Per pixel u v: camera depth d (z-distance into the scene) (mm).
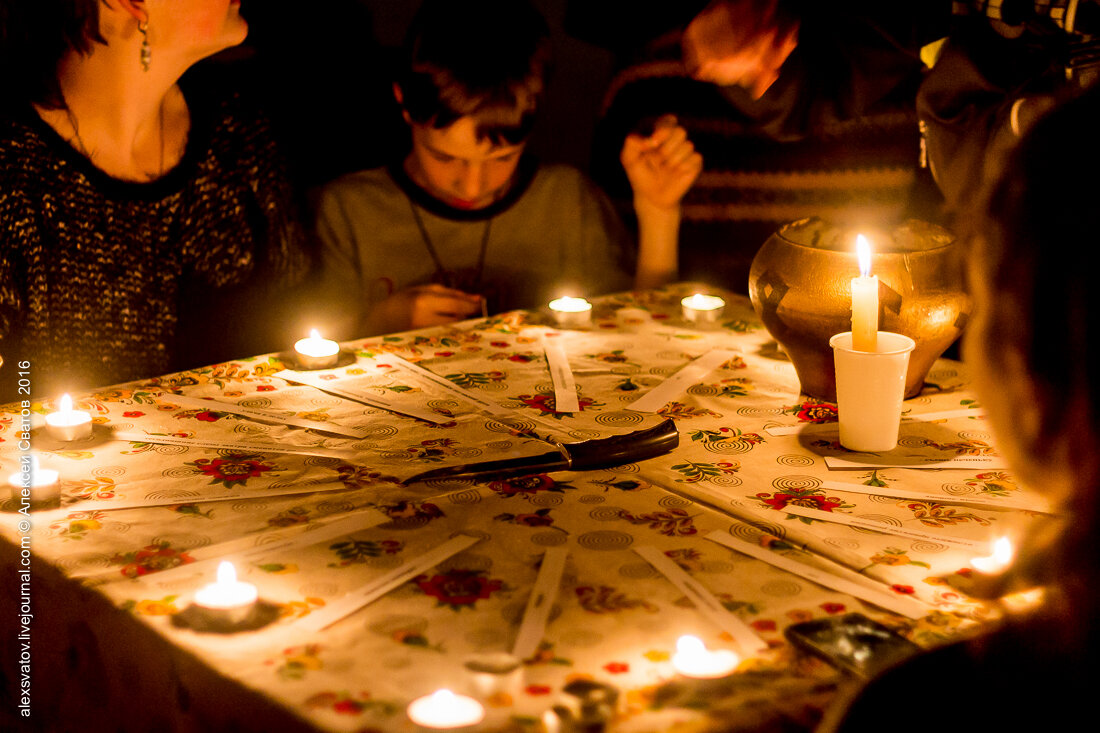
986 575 836
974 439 1192
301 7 2078
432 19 1946
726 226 2162
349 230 2096
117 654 825
